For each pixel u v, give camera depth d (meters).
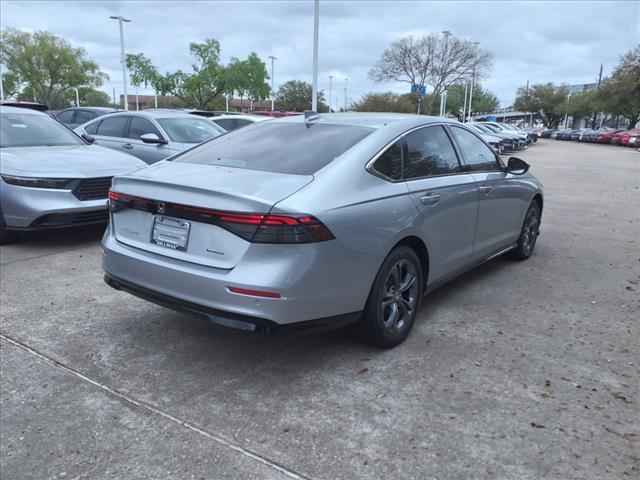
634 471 2.53
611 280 5.38
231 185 3.13
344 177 3.32
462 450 2.67
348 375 3.40
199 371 3.44
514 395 3.17
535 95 92.00
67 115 16.00
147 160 8.90
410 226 3.66
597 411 3.01
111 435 2.78
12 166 6.10
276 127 4.23
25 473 2.51
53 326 4.09
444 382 3.31
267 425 2.87
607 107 55.50
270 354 3.68
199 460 2.60
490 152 5.14
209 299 3.08
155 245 3.40
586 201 10.90
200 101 39.09
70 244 6.50
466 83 55.84
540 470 2.53
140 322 4.18
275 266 2.93
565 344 3.86
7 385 3.24
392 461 2.59
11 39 45.69
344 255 3.16
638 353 3.73
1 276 5.23
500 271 5.66
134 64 37.72
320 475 2.50
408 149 3.92
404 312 3.84
